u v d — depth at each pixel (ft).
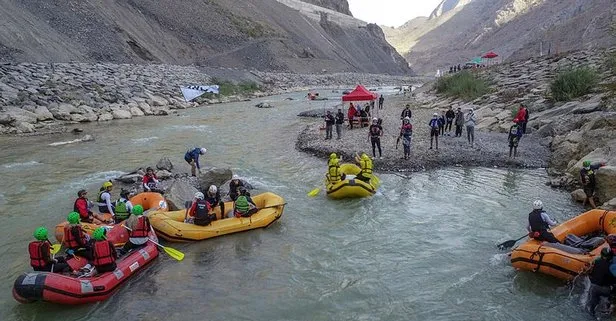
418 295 29.60
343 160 62.54
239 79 188.85
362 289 30.53
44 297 27.17
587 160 44.83
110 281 29.68
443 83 136.15
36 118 91.25
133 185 52.65
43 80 106.93
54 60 131.34
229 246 37.19
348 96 85.87
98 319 27.25
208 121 105.09
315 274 32.73
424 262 34.01
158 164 58.54
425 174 55.36
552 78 103.19
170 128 94.07
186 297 29.68
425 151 63.21
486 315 27.14
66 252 31.24
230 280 31.89
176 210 42.57
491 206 44.42
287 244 37.63
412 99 148.15
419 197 47.70
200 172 55.21
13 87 97.55
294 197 49.01
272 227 40.98
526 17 507.71
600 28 244.22
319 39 360.89
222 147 74.64
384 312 27.84
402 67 467.11
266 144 76.95
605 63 98.48
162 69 160.76
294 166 61.62
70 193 49.83
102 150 71.56
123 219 38.19
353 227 40.86
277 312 28.04
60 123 94.27
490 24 584.81
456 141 68.95
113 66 141.38
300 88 222.48
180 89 144.66
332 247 36.99
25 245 36.86
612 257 25.27
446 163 59.06
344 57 361.51
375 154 62.90
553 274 29.55
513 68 137.28
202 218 38.11
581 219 33.81
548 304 27.84
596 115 64.34
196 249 36.63
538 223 31.55
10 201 47.24
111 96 115.14
